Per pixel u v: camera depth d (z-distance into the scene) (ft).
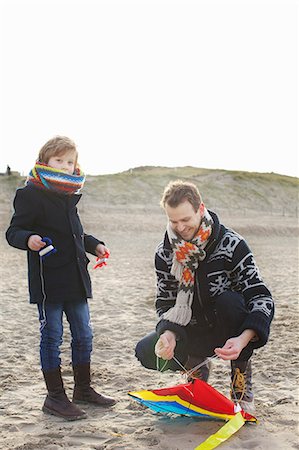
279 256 65.10
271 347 18.90
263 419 12.09
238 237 11.76
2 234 85.51
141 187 185.26
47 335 12.72
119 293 31.81
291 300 29.19
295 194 222.89
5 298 29.91
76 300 13.07
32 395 14.12
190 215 10.95
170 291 12.24
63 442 11.03
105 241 83.71
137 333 21.56
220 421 11.91
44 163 12.84
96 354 18.33
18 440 11.16
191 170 281.13
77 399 13.38
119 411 12.83
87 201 152.97
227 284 11.76
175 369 12.37
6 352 18.60
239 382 12.05
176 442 10.89
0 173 187.32
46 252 11.81
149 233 97.45
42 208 12.69
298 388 14.49
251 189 216.54
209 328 12.00
